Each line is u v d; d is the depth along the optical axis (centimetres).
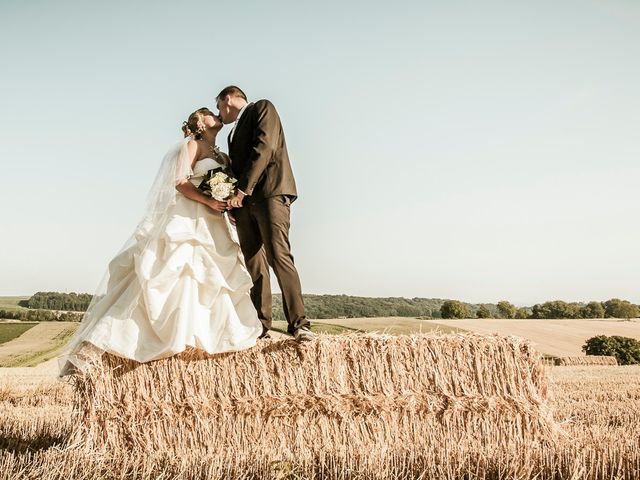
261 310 563
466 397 522
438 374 525
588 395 1191
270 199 529
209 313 508
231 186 511
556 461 469
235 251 535
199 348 495
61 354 513
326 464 458
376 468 441
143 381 495
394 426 507
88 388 491
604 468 453
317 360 511
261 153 518
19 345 4247
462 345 534
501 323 5222
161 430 490
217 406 496
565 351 4284
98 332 488
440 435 512
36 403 998
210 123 562
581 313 8681
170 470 448
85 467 452
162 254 508
